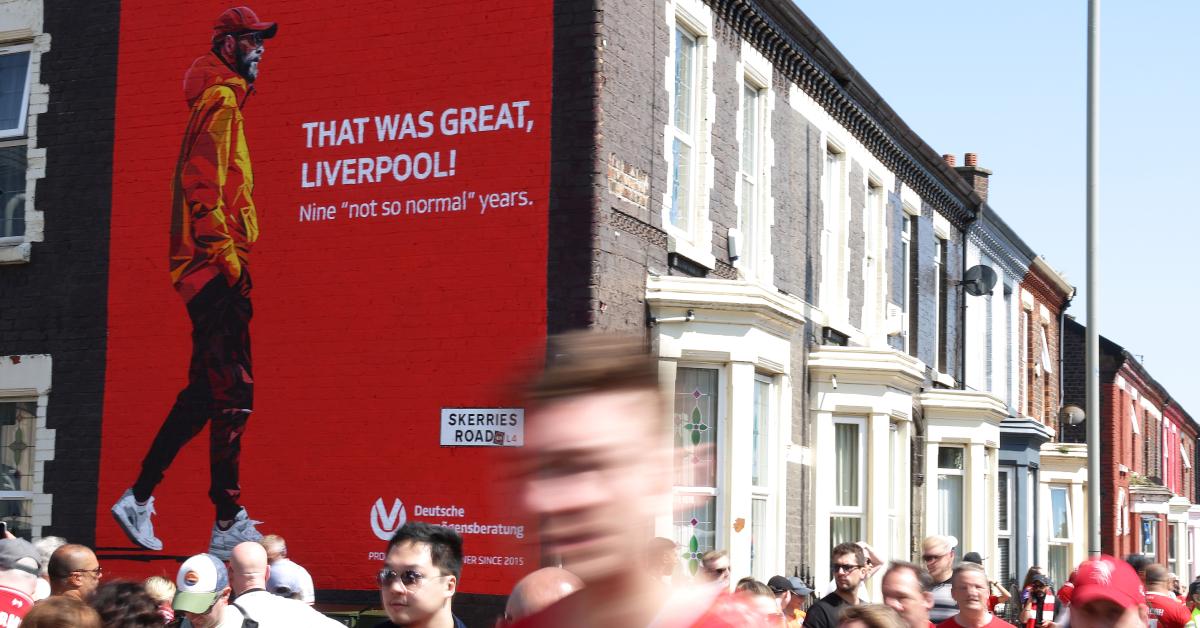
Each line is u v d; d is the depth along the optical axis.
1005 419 27.59
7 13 16.22
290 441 14.25
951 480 23.73
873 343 22.12
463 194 13.84
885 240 22.73
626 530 1.82
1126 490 45.06
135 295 15.19
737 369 14.70
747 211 17.50
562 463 1.82
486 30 13.93
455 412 13.57
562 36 13.63
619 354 1.86
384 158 14.23
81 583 7.95
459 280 13.75
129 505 14.88
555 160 13.51
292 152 14.66
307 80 14.68
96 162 15.57
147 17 15.52
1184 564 57.50
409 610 6.24
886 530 18.86
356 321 14.13
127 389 15.08
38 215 15.77
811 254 19.41
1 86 16.31
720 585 2.02
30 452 15.61
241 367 14.57
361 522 13.83
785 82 18.59
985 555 23.45
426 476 13.60
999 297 31.27
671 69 15.07
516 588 2.61
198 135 15.09
